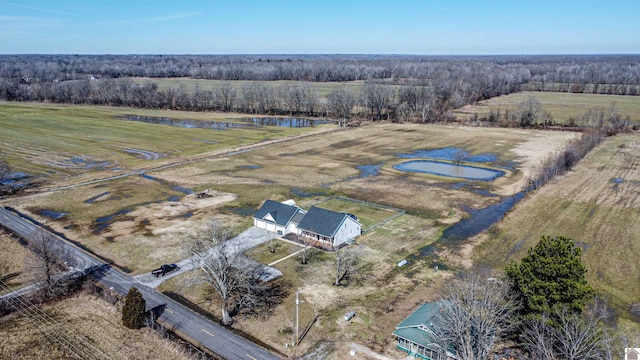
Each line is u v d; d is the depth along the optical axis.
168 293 49.88
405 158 110.19
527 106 153.38
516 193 83.50
